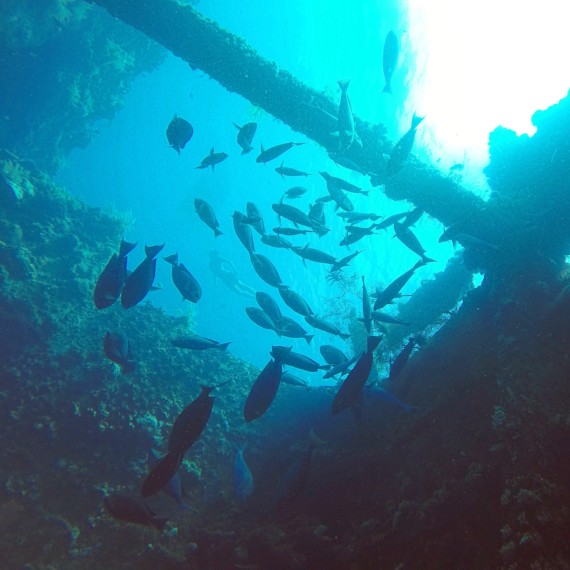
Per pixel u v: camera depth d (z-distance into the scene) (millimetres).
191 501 6852
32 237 10172
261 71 6812
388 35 3852
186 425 2656
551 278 6168
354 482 5695
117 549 5895
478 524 3736
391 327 9469
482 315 6609
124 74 15883
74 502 6684
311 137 7234
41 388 7848
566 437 3619
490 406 4969
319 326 4953
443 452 4941
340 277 10797
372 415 6641
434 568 3652
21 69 12570
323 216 5844
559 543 2912
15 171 10633
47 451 7199
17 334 8422
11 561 5730
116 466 7324
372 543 4250
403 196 7090
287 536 4809
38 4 11469
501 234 6652
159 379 8922
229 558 4945
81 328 9156
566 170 6477
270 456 7426
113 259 3150
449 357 6484
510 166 7285
